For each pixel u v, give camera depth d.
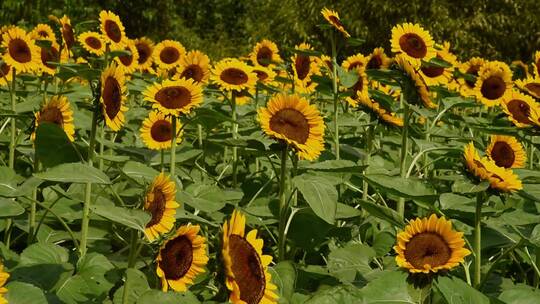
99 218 2.69
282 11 14.42
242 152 3.26
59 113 2.56
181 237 1.82
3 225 2.76
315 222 2.70
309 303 1.88
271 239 3.21
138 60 5.39
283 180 2.54
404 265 1.93
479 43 13.91
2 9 12.57
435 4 13.68
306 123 2.48
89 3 14.79
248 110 4.50
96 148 4.16
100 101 2.18
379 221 3.01
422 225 1.97
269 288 1.71
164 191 1.92
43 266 2.19
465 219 2.75
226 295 1.69
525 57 14.41
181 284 1.80
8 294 1.78
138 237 1.94
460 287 1.95
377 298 1.92
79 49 4.70
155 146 3.47
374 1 13.53
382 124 3.30
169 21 16.33
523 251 2.64
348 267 2.46
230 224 1.67
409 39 3.33
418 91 2.92
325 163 2.60
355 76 3.33
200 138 4.07
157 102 2.99
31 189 2.25
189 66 4.23
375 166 3.33
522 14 13.99
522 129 2.90
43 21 12.91
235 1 19.06
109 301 2.04
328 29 3.49
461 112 5.98
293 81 4.61
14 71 3.78
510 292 2.05
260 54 5.14
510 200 2.98
